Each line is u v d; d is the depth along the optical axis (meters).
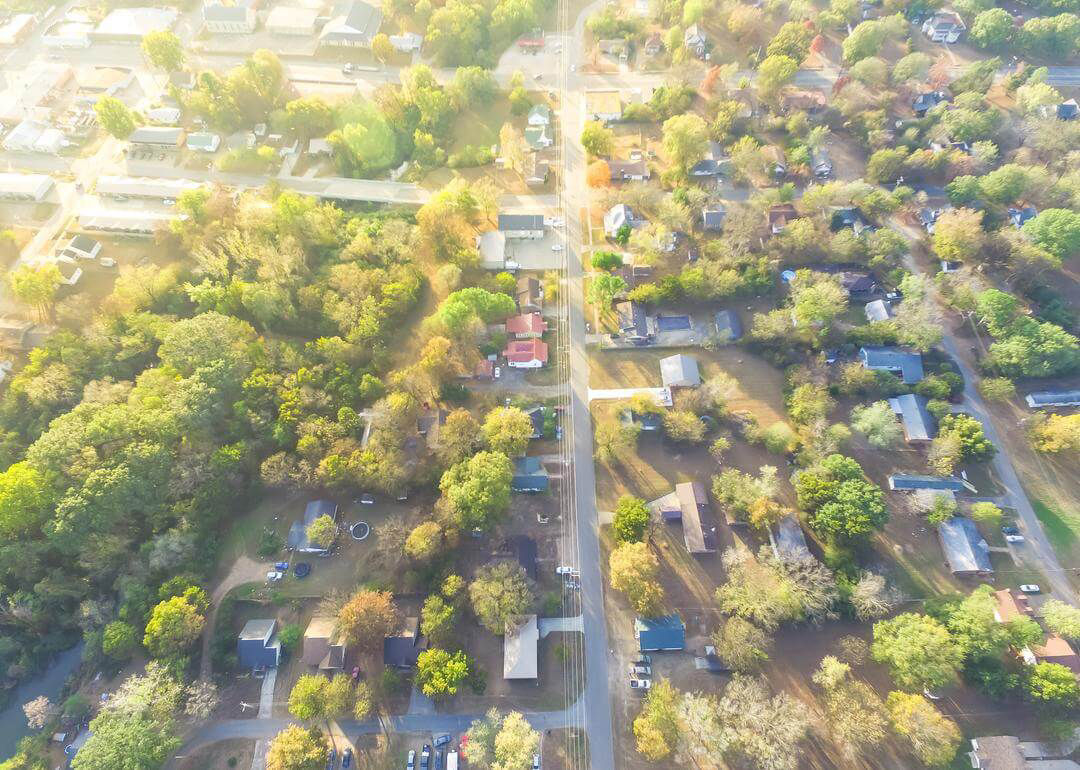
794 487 112.00
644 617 98.88
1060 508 109.88
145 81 177.88
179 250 141.50
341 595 100.81
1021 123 155.38
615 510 111.56
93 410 108.56
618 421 119.19
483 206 145.88
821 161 154.62
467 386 126.12
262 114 168.62
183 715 90.88
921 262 139.88
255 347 119.12
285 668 97.81
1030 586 102.25
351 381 118.81
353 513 111.69
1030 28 175.25
